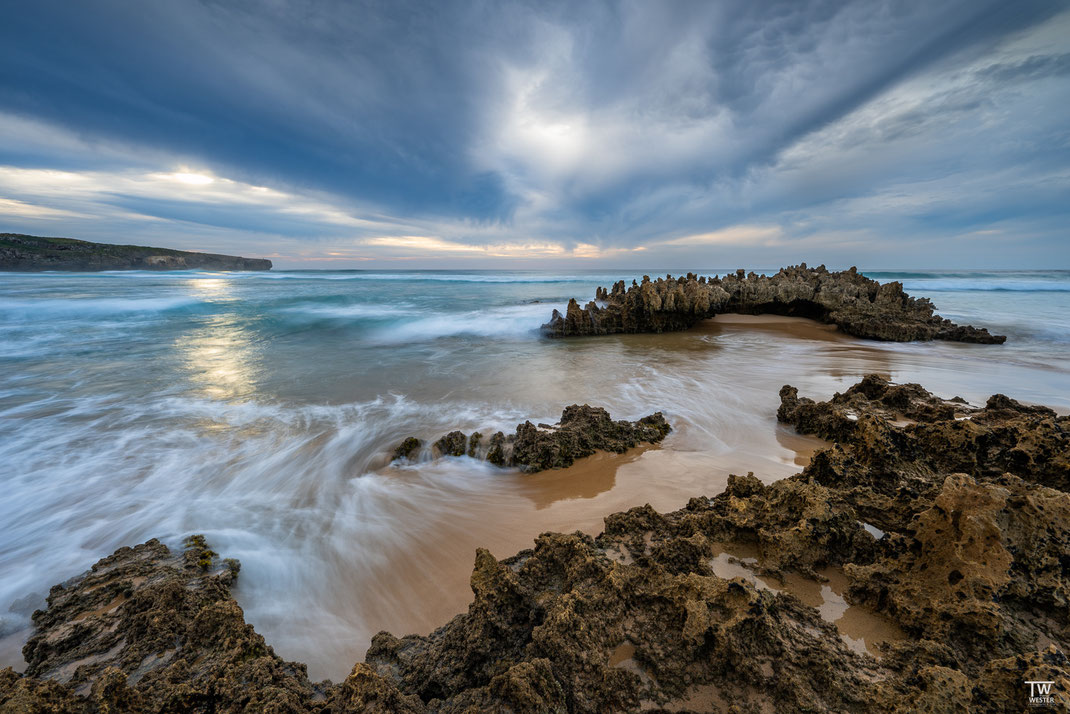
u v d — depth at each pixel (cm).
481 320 2323
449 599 447
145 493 664
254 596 458
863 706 249
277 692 287
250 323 2220
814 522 382
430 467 744
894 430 554
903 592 321
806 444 759
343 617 431
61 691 271
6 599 459
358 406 1020
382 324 2227
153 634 357
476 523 573
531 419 921
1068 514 321
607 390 1103
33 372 1311
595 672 286
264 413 978
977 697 235
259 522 588
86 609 412
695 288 2117
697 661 283
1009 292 3744
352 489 675
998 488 331
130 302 2783
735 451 741
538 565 398
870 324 1816
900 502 446
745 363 1375
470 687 312
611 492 627
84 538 561
